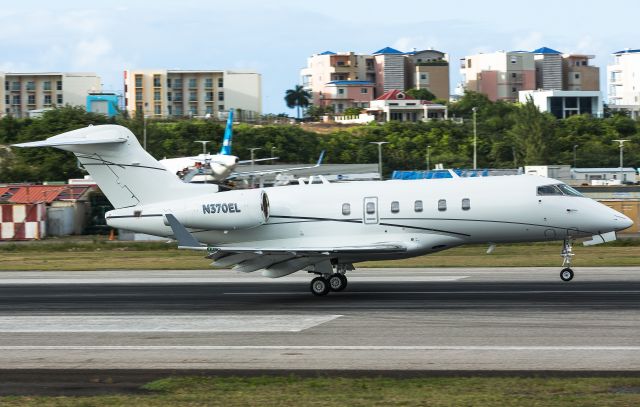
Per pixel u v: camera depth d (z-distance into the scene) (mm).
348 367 54156
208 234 95062
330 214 92875
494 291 87750
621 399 45094
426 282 98875
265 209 92938
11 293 97125
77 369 55125
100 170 96312
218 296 91000
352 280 103562
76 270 125438
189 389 49469
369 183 94375
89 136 95375
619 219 91812
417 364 54344
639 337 60469
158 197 96062
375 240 91812
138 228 95812
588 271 106688
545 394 46469
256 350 59719
